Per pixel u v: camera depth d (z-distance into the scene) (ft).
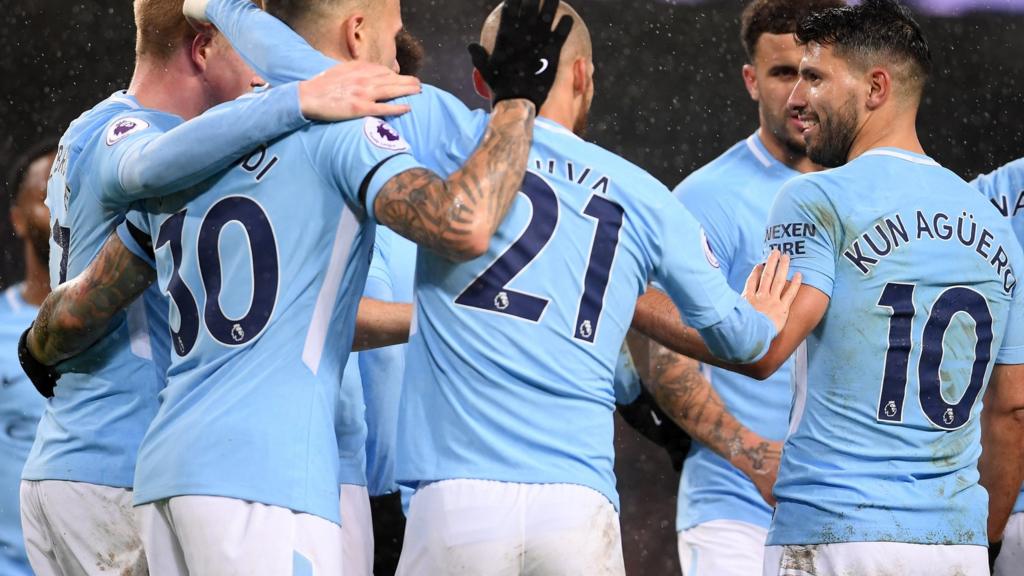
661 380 43.14
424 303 31.68
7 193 90.63
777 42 44.57
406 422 31.81
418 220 28.84
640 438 90.48
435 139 32.12
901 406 34.22
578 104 33.06
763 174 45.75
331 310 30.63
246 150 30.32
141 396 36.27
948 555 34.04
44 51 93.97
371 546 41.55
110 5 94.53
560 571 30.42
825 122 36.60
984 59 103.65
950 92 104.17
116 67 95.30
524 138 29.96
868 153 35.55
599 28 106.83
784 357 34.30
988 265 35.04
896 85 35.83
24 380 51.31
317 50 32.35
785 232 35.17
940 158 104.94
